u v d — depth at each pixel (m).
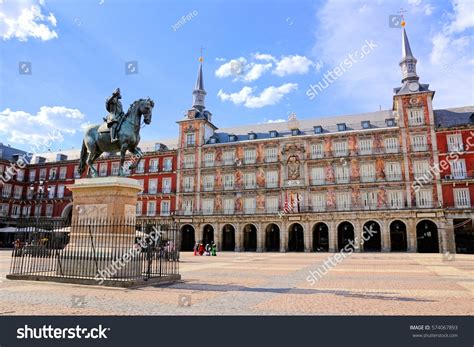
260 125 60.91
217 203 54.69
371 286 12.14
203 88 64.19
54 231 17.48
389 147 48.38
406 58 51.91
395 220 46.00
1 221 61.47
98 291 10.24
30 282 11.70
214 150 56.75
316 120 57.31
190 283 12.62
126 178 12.45
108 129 13.14
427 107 47.41
